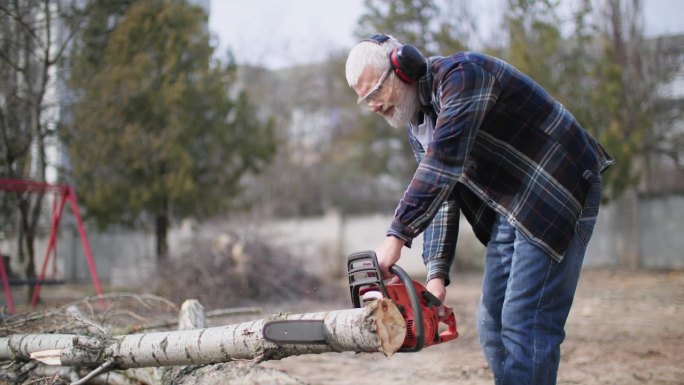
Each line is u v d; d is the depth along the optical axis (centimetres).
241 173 1437
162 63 1306
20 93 912
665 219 1614
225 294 941
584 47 1513
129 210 1310
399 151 2308
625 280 1282
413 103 244
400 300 220
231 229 1034
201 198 1331
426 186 223
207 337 252
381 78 239
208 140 1362
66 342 296
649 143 1795
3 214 991
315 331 211
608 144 1421
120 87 1149
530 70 1402
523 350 238
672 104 1881
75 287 1338
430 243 271
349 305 928
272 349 236
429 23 1568
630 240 1633
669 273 1423
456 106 225
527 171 238
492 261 264
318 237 1877
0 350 330
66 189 762
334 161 2964
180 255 1001
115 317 426
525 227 238
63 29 1058
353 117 2675
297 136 3188
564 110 247
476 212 265
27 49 882
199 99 1345
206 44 1357
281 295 984
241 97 1454
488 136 240
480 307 272
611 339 572
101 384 335
